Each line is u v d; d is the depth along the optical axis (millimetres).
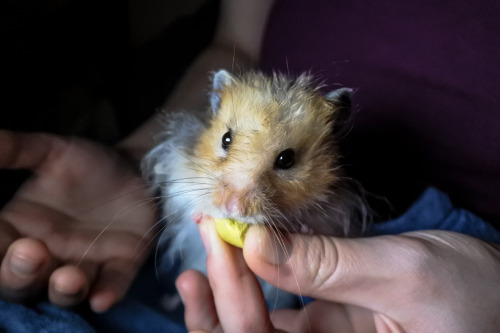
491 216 298
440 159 302
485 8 287
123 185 282
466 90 289
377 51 311
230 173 252
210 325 239
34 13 373
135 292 270
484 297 219
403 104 305
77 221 260
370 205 318
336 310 245
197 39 464
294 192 263
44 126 354
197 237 299
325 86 312
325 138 282
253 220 238
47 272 231
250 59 398
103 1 418
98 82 399
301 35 339
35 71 364
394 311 219
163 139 318
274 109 268
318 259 214
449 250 228
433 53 295
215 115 294
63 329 216
